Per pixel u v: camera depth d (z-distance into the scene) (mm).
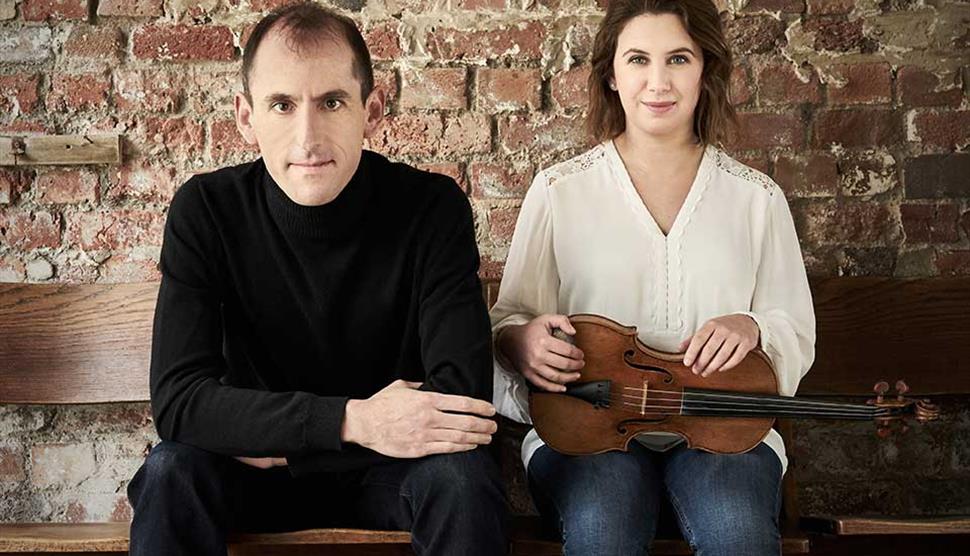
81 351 2539
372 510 2072
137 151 2688
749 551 1926
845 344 2615
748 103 2750
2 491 2686
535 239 2301
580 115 2725
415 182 2176
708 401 2080
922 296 2643
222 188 2152
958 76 2773
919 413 2127
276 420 1909
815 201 2756
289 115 1997
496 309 2326
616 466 2051
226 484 1955
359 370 2150
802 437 2777
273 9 2697
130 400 2527
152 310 2547
